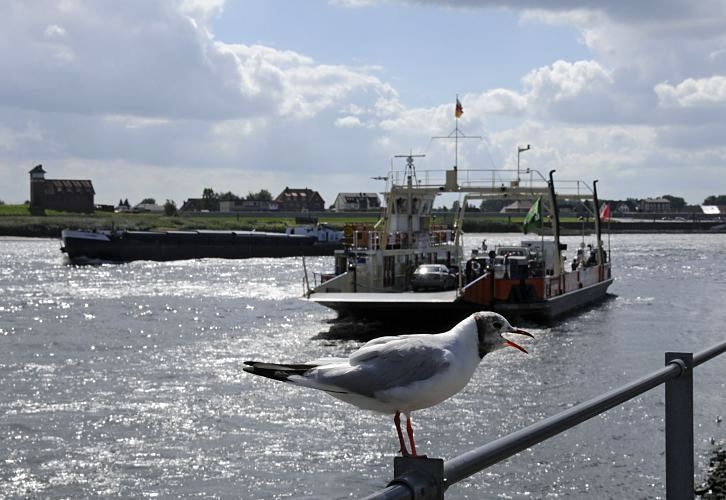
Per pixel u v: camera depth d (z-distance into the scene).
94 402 23.83
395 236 43.97
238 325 42.78
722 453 17.91
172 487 16.67
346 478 17.09
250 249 116.75
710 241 197.50
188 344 35.91
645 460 17.61
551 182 44.22
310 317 46.34
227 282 73.00
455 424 20.92
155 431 20.64
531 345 33.97
